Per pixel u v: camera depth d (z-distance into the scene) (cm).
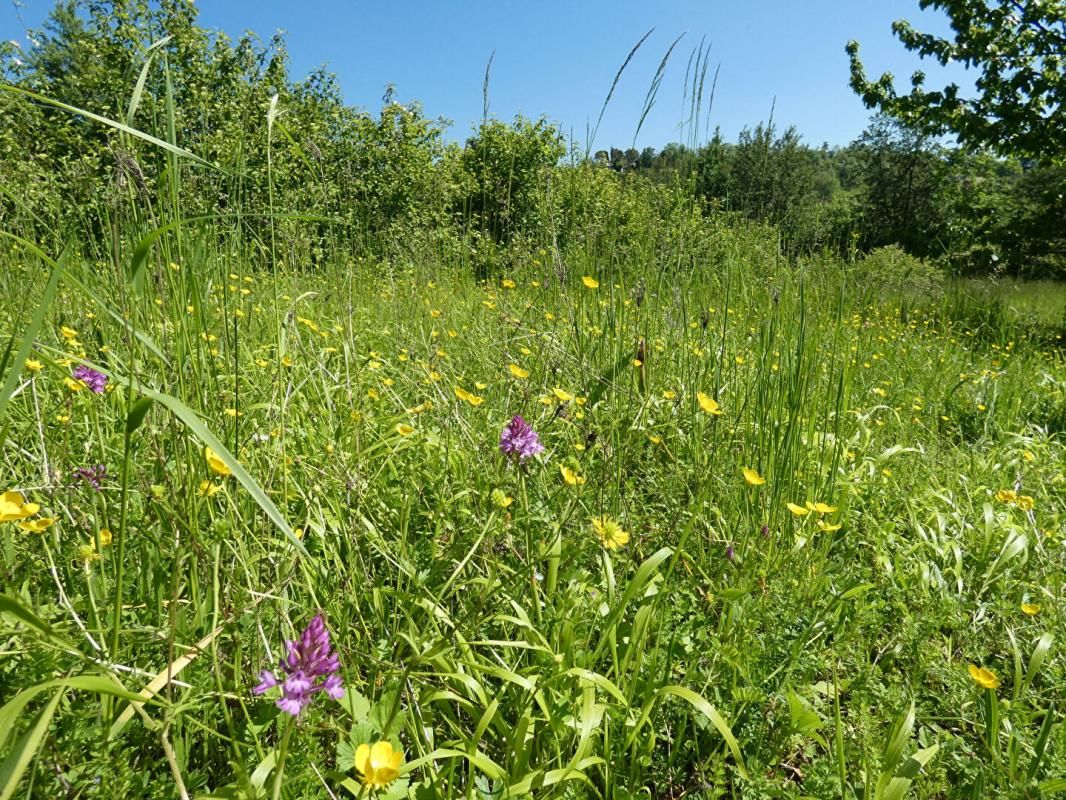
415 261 562
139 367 225
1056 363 777
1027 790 162
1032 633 236
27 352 102
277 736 152
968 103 1252
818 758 177
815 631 210
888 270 1017
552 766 158
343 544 217
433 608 169
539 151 834
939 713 204
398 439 251
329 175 509
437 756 132
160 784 131
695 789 173
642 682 178
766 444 299
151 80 242
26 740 90
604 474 245
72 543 172
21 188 343
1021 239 1322
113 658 127
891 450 355
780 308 386
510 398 313
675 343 395
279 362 220
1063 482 381
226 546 178
